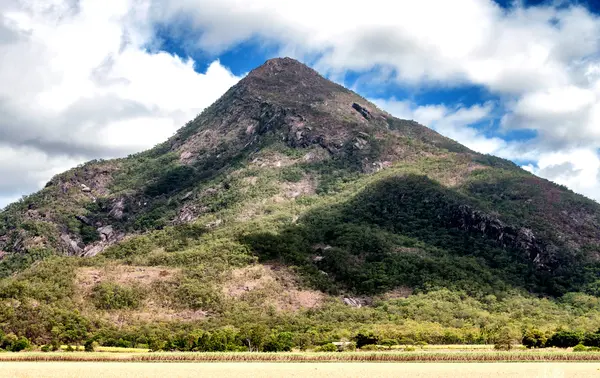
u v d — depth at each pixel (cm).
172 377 10525
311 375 10681
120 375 10762
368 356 13275
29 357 13538
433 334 17562
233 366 12144
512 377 10406
